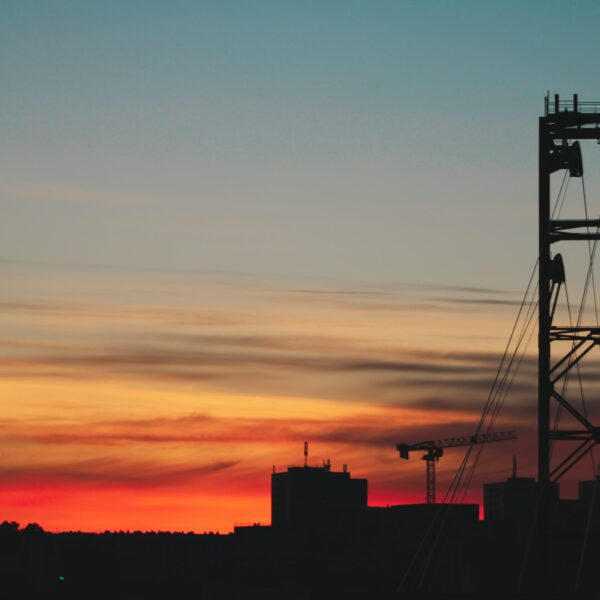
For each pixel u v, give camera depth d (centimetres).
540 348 9275
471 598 7325
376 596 7412
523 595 7281
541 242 9400
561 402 9150
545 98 9519
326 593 7369
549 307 9331
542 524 9075
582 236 9400
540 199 9444
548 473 9100
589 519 8962
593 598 7300
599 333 9244
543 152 9488
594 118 9425
